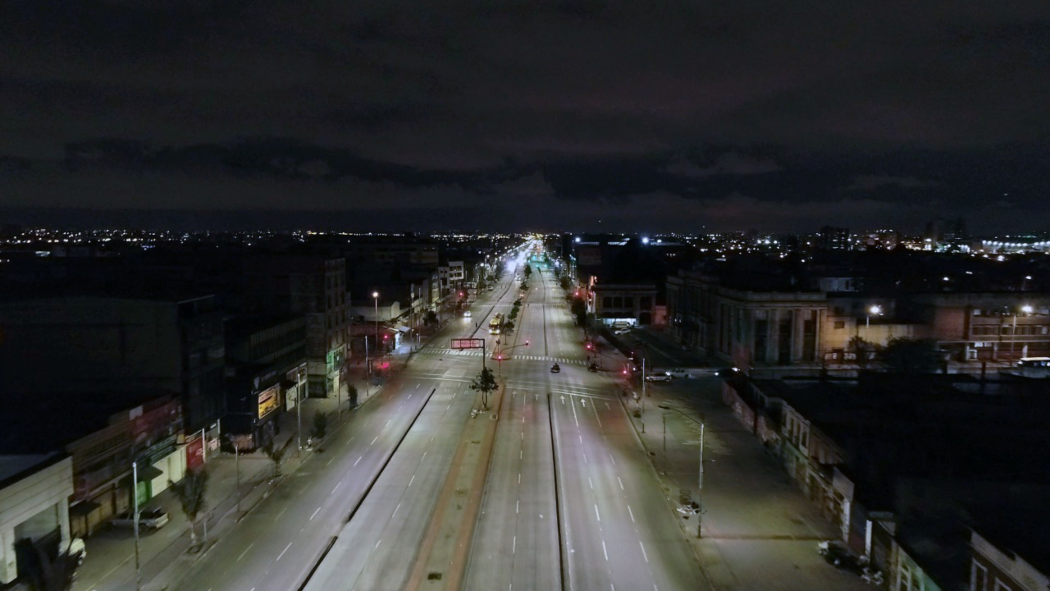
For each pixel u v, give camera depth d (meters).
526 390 99.56
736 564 47.16
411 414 85.44
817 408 66.19
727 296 118.25
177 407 60.78
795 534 51.97
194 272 109.75
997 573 34.97
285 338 84.69
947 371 98.56
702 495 59.50
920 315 114.69
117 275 105.50
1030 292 115.69
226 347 71.75
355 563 46.53
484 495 59.06
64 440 47.84
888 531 44.59
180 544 49.00
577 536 51.19
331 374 93.88
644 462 68.06
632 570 46.06
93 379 60.59
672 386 102.50
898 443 55.91
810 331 110.50
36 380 60.66
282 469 64.81
